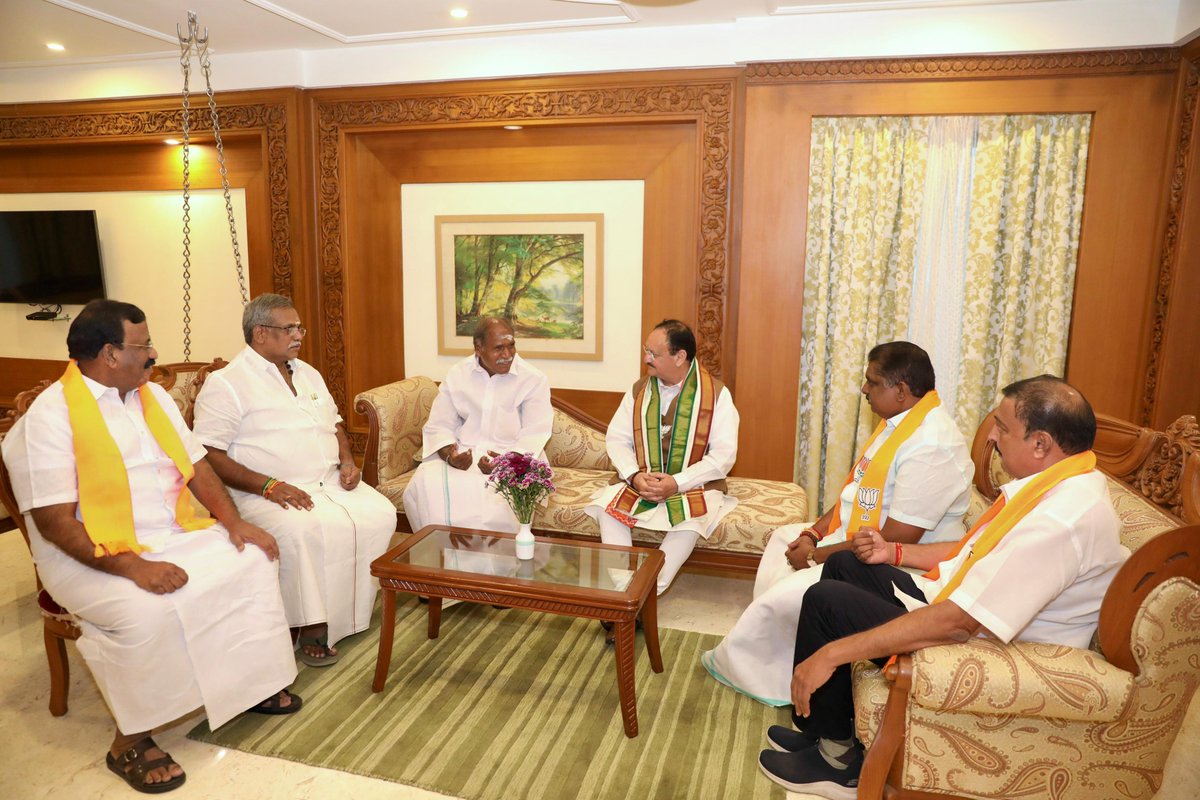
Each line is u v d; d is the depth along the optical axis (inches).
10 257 203.9
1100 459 94.5
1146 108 135.4
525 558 96.8
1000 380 149.9
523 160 169.3
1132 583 59.8
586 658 105.9
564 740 86.7
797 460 161.8
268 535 93.4
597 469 147.1
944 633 63.7
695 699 95.6
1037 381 66.8
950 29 137.9
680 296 165.0
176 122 182.4
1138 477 85.5
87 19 148.8
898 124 146.1
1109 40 132.6
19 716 91.7
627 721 86.8
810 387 157.9
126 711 78.3
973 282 146.6
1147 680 60.4
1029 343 149.5
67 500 79.5
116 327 81.5
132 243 199.8
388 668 99.7
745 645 93.7
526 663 104.3
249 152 185.0
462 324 179.0
